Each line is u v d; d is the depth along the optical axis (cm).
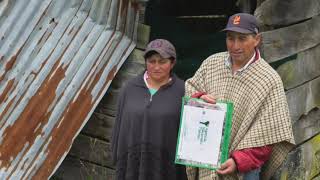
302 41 464
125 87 379
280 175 457
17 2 391
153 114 362
